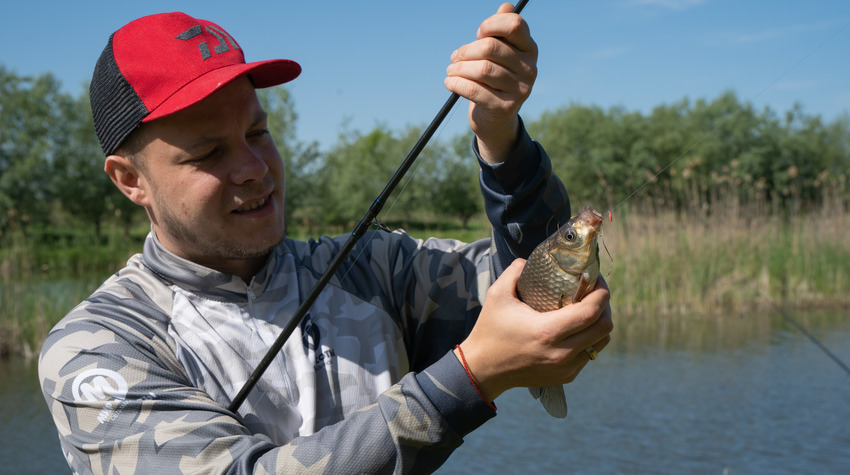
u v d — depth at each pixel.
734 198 13.64
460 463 6.14
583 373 8.98
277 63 1.50
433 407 1.14
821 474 5.72
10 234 21.69
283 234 1.57
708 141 31.75
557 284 1.17
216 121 1.41
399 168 1.44
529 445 6.61
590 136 40.84
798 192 15.32
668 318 11.98
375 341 1.62
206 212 1.43
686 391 8.10
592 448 6.44
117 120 1.45
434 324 1.71
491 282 1.65
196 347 1.46
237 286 1.55
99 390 1.29
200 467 1.17
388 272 1.76
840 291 12.60
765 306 12.12
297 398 1.49
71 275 19.28
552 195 1.48
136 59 1.43
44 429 7.12
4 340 9.89
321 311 1.60
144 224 35.72
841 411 7.33
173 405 1.28
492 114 1.31
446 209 41.50
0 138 34.97
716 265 12.65
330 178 35.72
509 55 1.24
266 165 1.47
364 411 1.18
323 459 1.12
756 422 7.03
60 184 34.31
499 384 1.17
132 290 1.52
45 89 35.31
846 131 37.22
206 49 1.45
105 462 1.24
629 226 13.26
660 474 5.77
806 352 9.70
